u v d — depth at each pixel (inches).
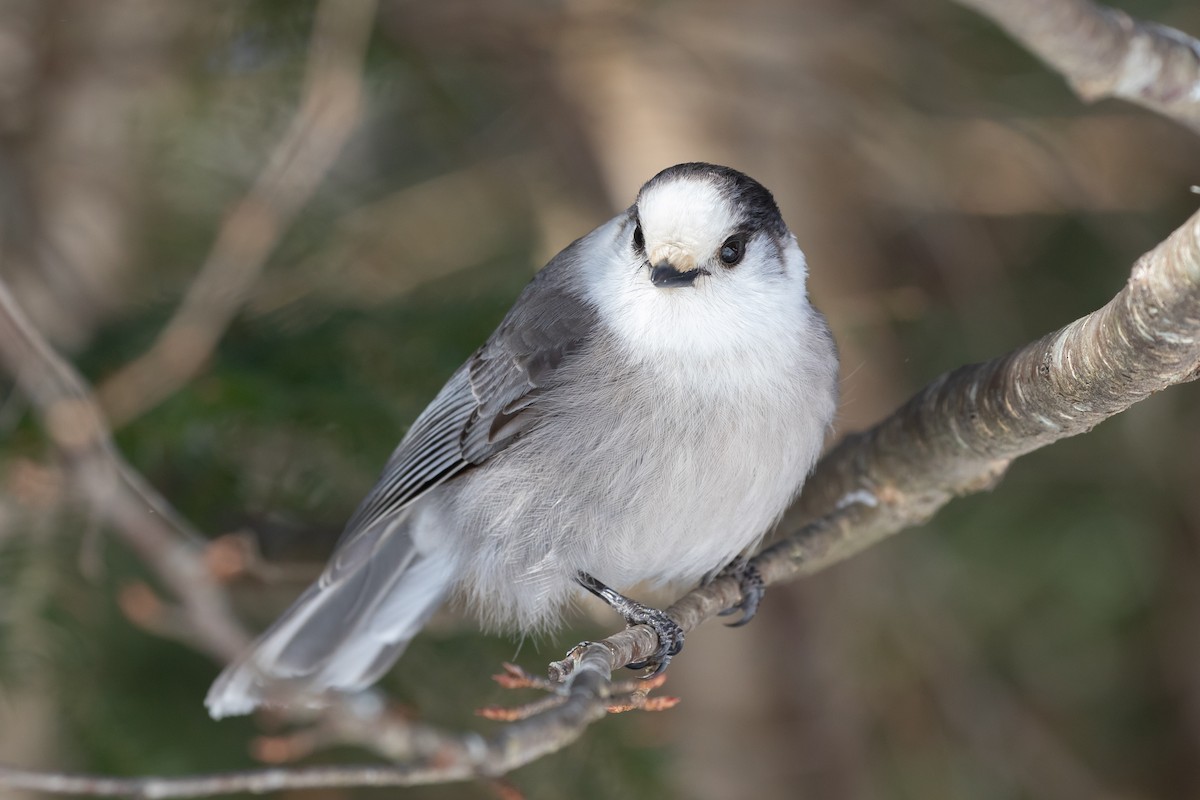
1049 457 444.1
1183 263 197.8
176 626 280.2
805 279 309.0
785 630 420.2
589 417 290.0
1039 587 446.6
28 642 309.9
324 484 346.0
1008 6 280.1
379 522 311.3
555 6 423.8
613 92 435.8
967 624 456.4
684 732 415.5
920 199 454.0
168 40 390.3
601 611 337.4
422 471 312.5
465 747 206.7
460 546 311.7
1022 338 446.0
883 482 290.7
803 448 291.6
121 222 402.3
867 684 454.6
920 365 446.3
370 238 419.2
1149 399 444.8
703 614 281.4
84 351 348.2
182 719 328.2
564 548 295.4
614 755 331.6
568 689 212.8
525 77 442.0
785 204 437.4
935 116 454.6
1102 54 289.9
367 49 380.2
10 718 336.2
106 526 312.5
